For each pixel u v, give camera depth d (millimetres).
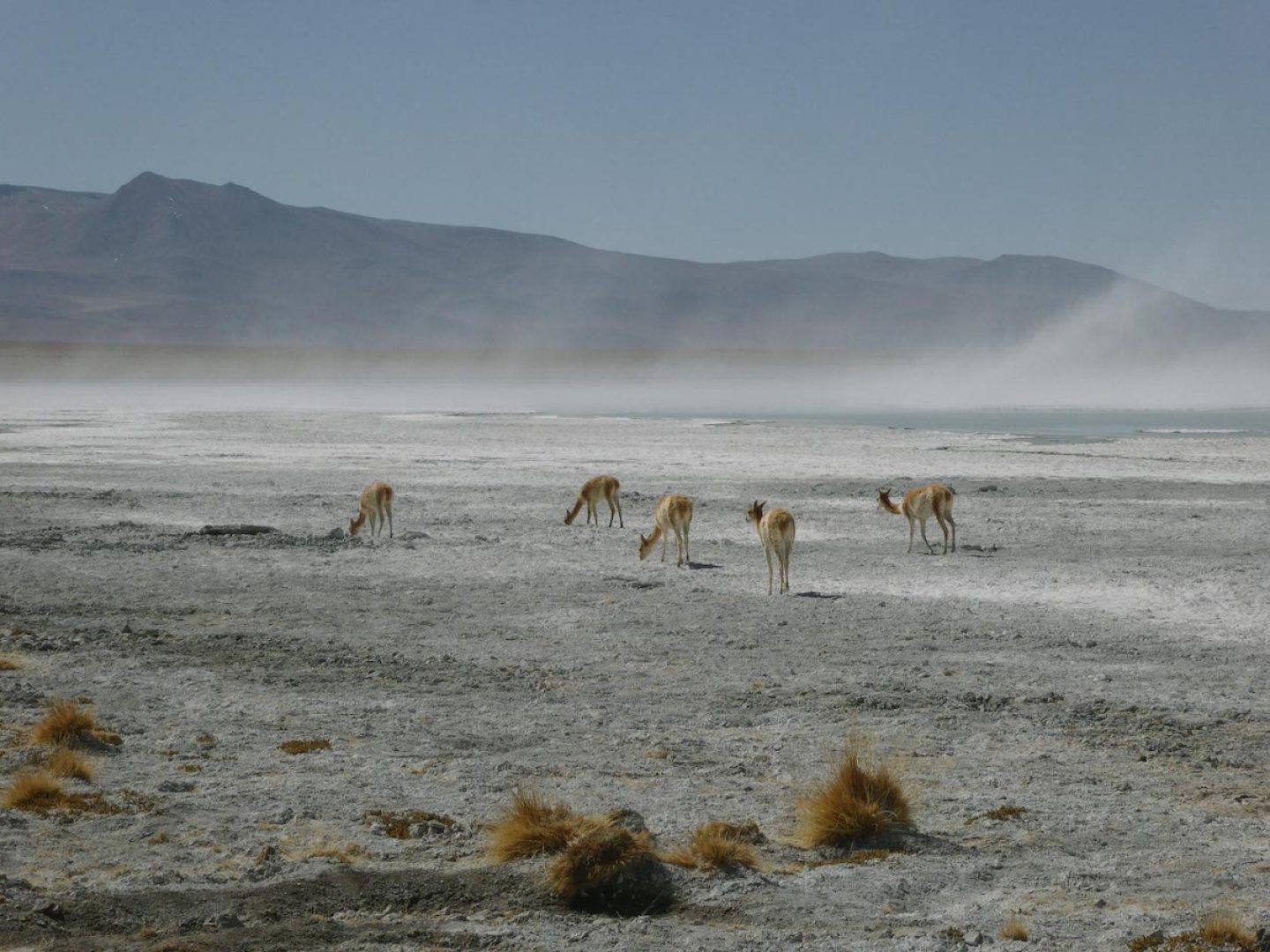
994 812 24812
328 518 76625
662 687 36188
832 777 25141
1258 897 20375
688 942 18453
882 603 49969
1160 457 120625
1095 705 34000
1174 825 24250
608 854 20438
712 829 22656
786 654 40750
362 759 27969
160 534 67688
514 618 46812
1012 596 51938
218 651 40312
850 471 106750
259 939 18484
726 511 80438
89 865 21141
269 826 23234
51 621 44875
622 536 69875
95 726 29828
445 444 135750
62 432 153000
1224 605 49781
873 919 19500
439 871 21266
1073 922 19281
